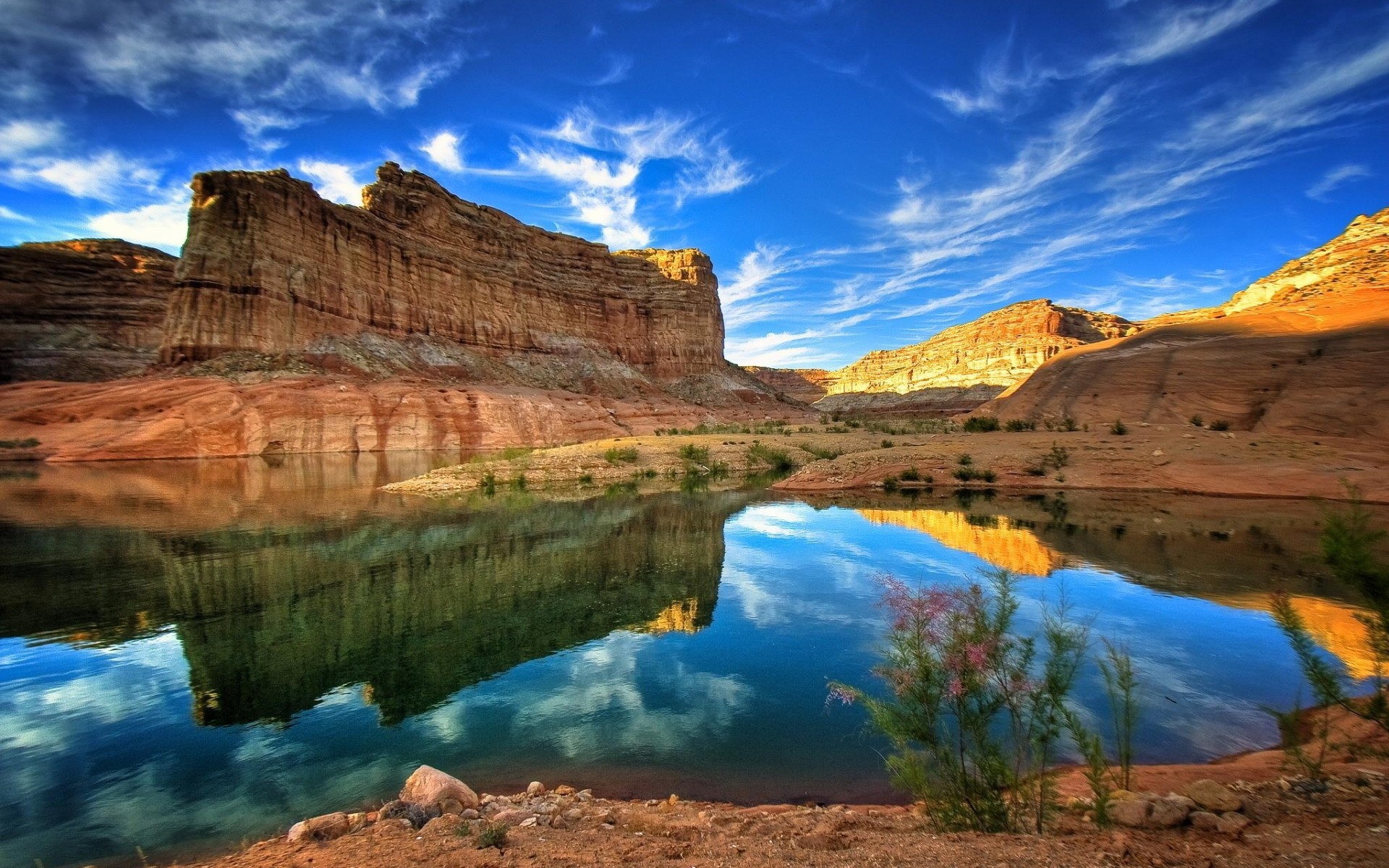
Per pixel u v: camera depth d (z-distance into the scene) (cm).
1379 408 3603
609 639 1060
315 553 1708
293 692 841
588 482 3828
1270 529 2102
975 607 476
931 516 2444
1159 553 1723
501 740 708
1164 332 6194
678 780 620
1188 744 682
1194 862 339
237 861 451
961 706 459
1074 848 367
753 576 1503
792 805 562
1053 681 463
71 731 727
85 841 517
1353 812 404
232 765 650
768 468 4569
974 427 5591
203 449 4947
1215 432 3906
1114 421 4941
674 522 2312
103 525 2111
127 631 1079
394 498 2931
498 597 1306
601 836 462
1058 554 1717
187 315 6072
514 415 6806
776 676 899
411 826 489
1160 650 982
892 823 470
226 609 1209
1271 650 974
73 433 4928
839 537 2012
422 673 908
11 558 1634
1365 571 562
